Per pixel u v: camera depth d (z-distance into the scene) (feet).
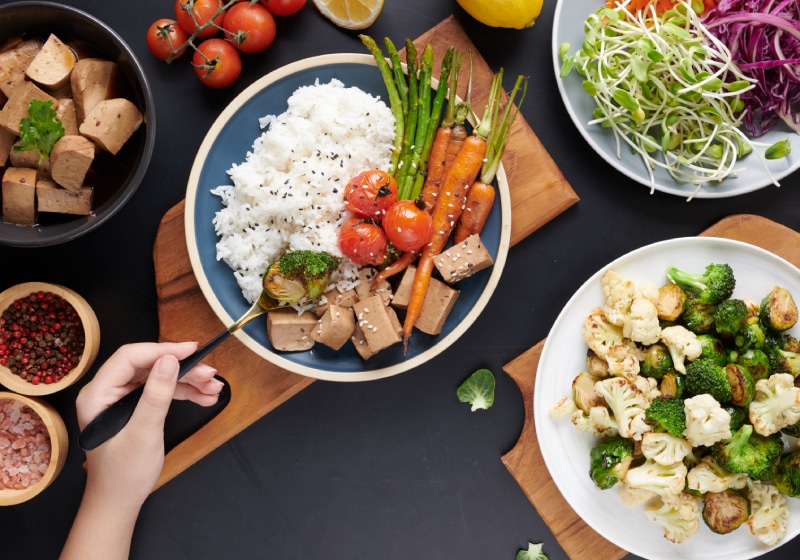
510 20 2.29
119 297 2.49
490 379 2.52
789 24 2.26
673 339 2.27
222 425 2.48
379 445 2.58
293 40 2.44
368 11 2.33
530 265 2.51
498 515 2.59
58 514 2.54
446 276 2.27
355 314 2.30
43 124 2.14
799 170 2.48
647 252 2.37
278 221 2.28
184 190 2.46
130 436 2.14
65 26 2.21
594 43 2.31
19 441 2.44
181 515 2.59
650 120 2.38
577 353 2.41
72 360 2.42
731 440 2.24
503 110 2.44
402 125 2.29
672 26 2.27
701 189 2.38
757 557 2.56
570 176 2.50
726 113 2.38
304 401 2.56
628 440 2.32
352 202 2.20
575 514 2.49
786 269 2.34
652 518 2.35
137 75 2.16
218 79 2.35
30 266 2.47
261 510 2.59
